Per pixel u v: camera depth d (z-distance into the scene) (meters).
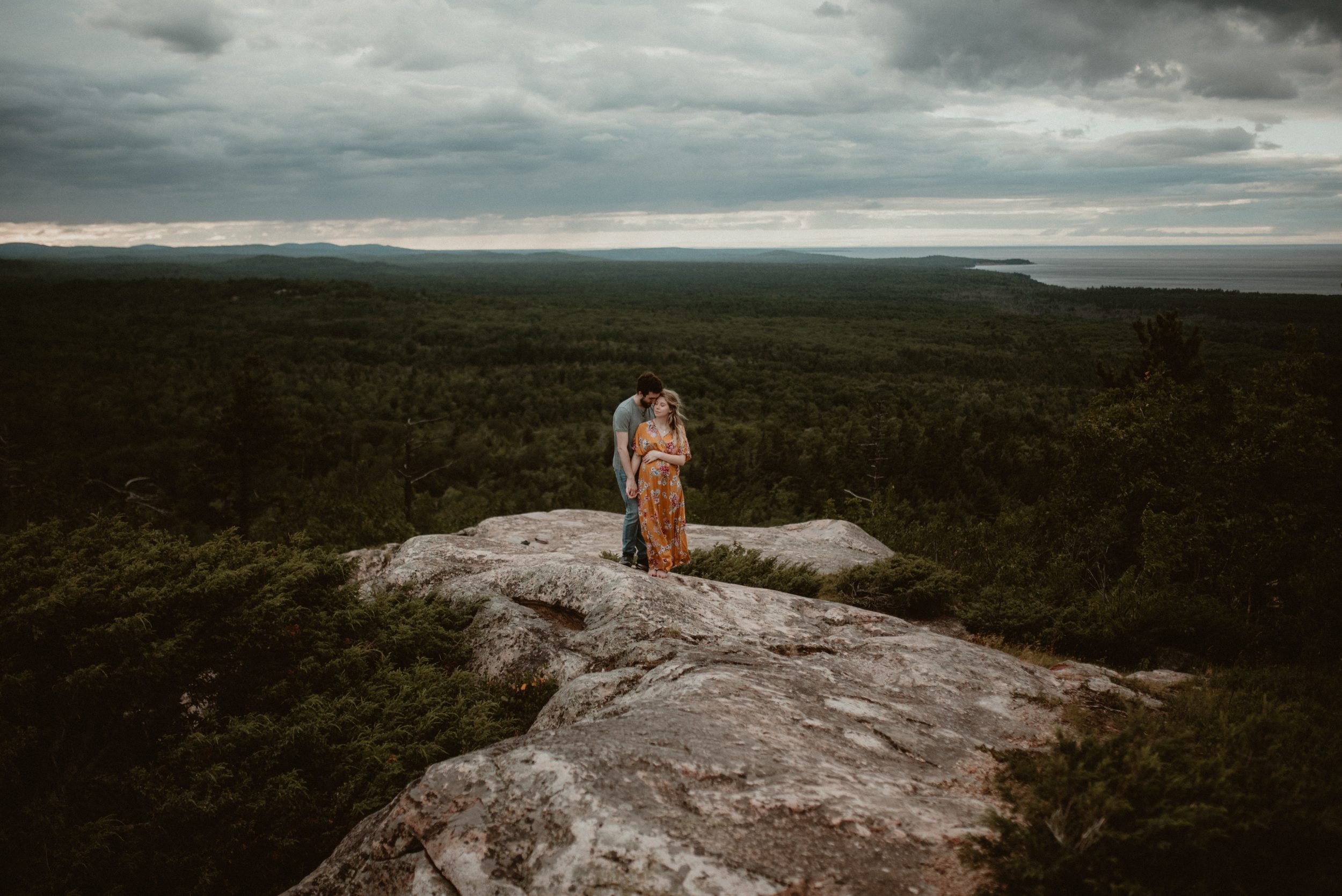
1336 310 190.50
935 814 3.00
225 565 5.86
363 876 3.09
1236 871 2.54
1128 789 2.62
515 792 3.08
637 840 2.67
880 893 2.47
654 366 134.00
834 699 4.28
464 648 6.29
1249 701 4.79
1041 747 3.96
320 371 115.31
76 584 5.12
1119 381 22.00
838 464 52.06
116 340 138.25
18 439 59.25
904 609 8.84
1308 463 13.39
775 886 2.47
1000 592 9.33
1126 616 8.95
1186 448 16.41
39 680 4.74
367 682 5.72
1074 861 2.43
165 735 4.92
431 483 56.09
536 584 7.02
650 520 6.41
